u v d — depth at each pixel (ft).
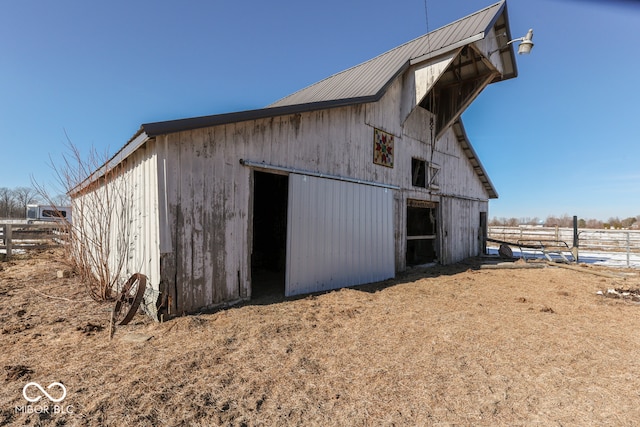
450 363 9.93
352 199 22.03
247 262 16.39
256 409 7.39
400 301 17.29
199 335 11.62
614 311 16.03
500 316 14.88
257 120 16.65
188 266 13.96
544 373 9.39
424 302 17.20
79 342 10.87
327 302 16.71
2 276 22.45
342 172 21.53
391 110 26.32
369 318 14.19
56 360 9.45
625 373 9.47
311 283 18.99
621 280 25.21
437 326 13.26
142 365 9.22
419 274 26.81
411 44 29.09
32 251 36.24
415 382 8.75
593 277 26.55
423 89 25.71
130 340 11.08
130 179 15.94
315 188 19.47
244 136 16.11
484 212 42.63
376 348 10.94
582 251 53.78
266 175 28.94
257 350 10.52
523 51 23.35
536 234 66.64
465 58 26.99
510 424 7.06
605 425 7.06
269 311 14.80
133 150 14.05
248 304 15.90
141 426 6.63
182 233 13.76
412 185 28.99
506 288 21.47
